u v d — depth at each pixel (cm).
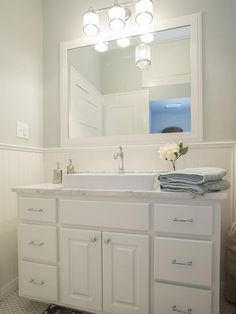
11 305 141
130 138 171
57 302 128
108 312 119
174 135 162
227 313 129
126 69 176
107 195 117
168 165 161
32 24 182
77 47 185
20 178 165
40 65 190
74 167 177
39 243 130
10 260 155
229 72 151
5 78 155
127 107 175
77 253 124
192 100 157
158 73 169
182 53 163
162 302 110
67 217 125
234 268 130
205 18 157
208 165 153
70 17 187
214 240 104
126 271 116
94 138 179
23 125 170
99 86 181
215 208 104
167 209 109
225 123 152
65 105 186
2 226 150
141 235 114
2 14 154
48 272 129
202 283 105
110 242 118
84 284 123
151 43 170
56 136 189
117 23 162
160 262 110
